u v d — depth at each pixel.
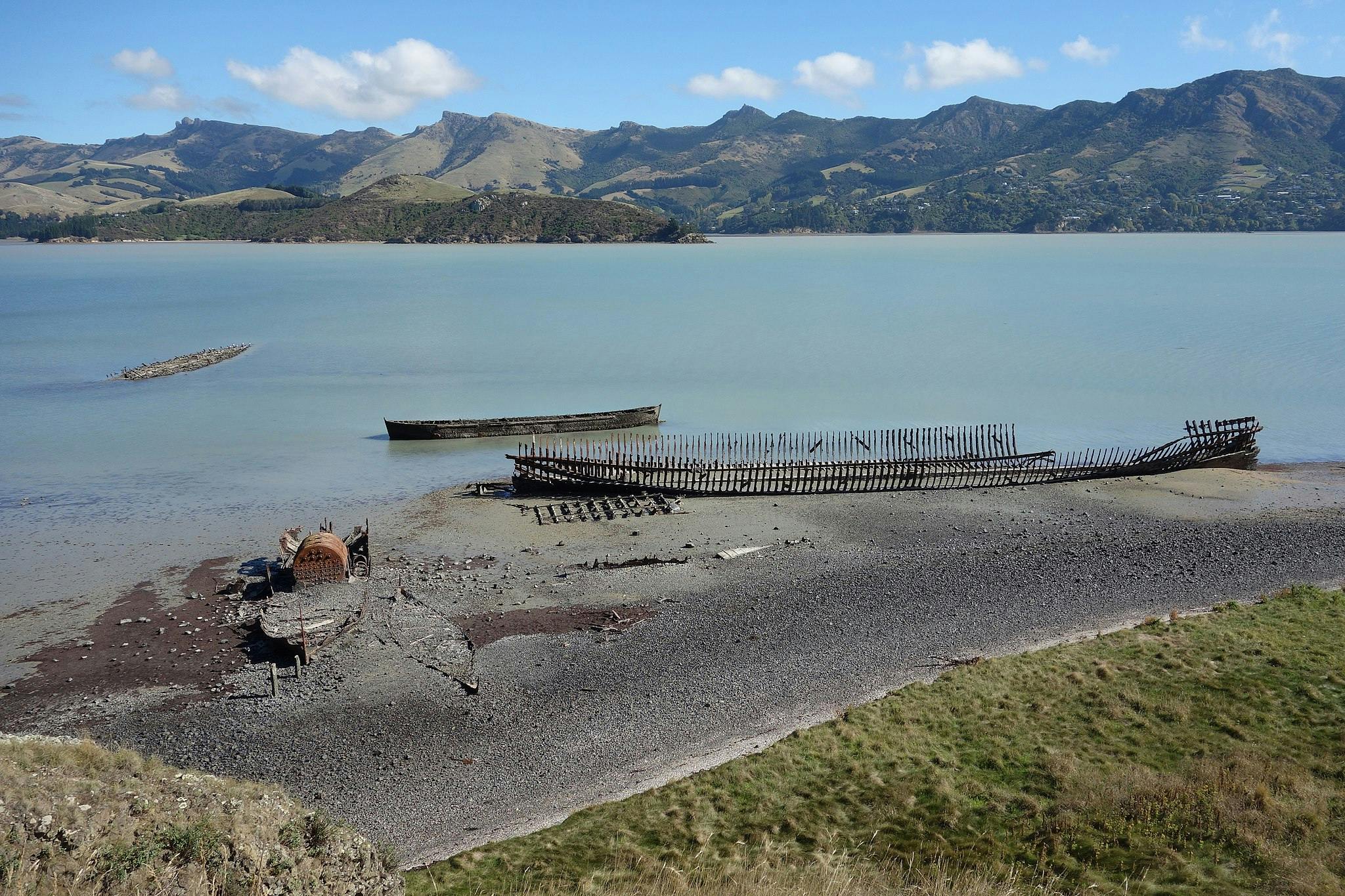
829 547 46.69
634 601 39.72
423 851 22.94
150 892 15.89
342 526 50.00
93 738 28.86
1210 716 26.38
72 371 99.31
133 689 32.19
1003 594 39.84
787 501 55.22
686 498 55.75
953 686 29.77
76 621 37.69
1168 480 58.81
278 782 26.45
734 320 146.75
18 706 31.02
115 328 135.12
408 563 44.38
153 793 19.47
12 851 16.16
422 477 60.03
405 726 29.56
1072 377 95.19
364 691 31.80
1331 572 41.69
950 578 41.84
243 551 45.97
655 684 32.09
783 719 29.34
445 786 26.17
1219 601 38.56
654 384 93.62
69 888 15.55
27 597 40.12
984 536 48.28
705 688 31.70
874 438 71.06
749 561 44.69
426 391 89.50
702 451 67.19
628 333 131.75
